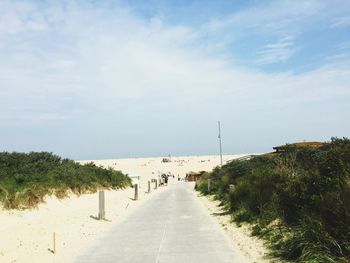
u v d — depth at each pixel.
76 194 27.58
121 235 14.79
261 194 16.25
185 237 13.75
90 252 11.92
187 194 40.25
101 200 19.84
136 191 34.69
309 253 8.84
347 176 10.62
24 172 23.00
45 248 12.65
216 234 14.09
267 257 10.22
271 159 25.80
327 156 12.31
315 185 11.90
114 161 192.88
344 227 9.02
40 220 18.11
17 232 15.12
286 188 13.48
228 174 30.36
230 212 19.44
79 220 18.92
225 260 10.23
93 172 37.56
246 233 13.76
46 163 28.44
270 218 13.66
